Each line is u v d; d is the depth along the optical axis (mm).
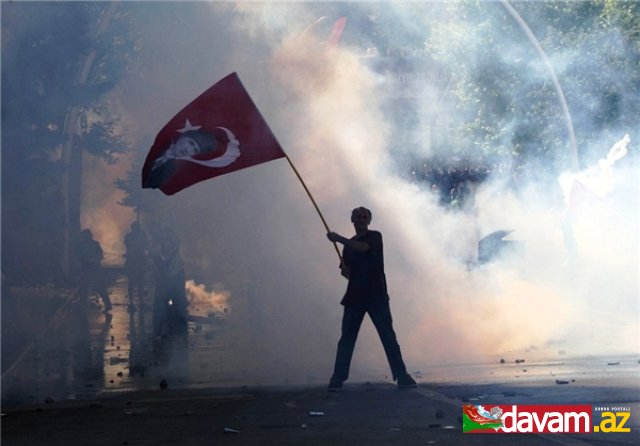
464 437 8844
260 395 11656
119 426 9758
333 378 11797
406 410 10312
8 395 12406
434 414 10031
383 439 8812
